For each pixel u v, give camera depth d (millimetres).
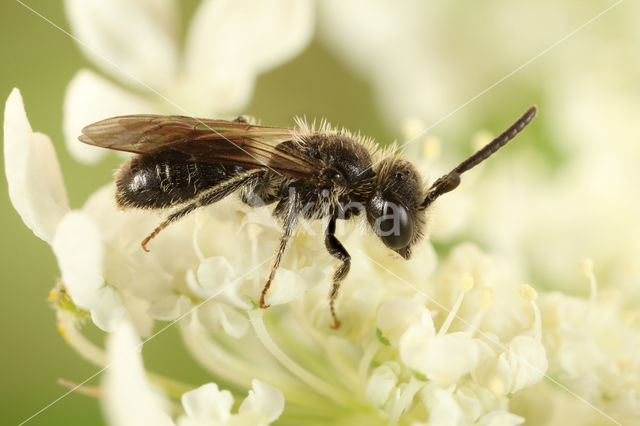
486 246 58
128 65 56
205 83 56
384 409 48
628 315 51
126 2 56
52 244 47
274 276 49
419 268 50
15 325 56
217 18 56
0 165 57
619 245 58
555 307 50
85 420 55
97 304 48
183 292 49
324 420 50
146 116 50
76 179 57
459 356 48
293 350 52
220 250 50
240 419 47
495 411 47
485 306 49
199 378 54
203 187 51
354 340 49
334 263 50
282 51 57
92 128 50
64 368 56
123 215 51
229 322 49
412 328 48
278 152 51
